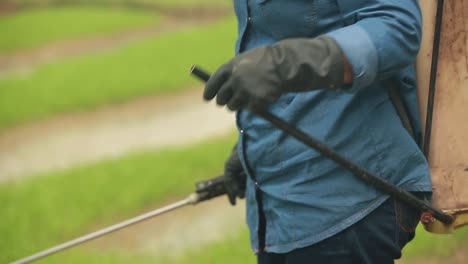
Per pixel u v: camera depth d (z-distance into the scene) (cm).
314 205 330
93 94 1861
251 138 349
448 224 348
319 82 291
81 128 1661
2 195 1071
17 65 2731
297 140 330
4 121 1711
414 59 330
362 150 326
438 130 349
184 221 934
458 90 346
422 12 348
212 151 1177
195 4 3619
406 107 343
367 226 330
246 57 289
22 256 813
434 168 352
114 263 796
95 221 974
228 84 289
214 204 977
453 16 341
